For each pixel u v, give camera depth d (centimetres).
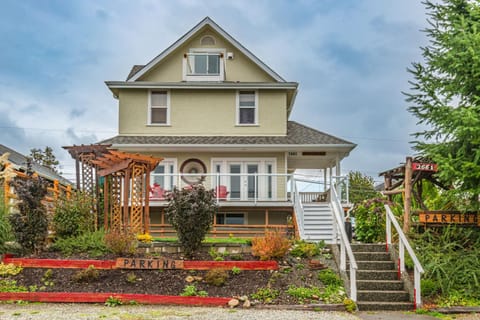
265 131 2122
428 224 1290
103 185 1559
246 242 1326
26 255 1217
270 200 1870
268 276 1133
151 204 1780
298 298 1045
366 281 1105
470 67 1167
